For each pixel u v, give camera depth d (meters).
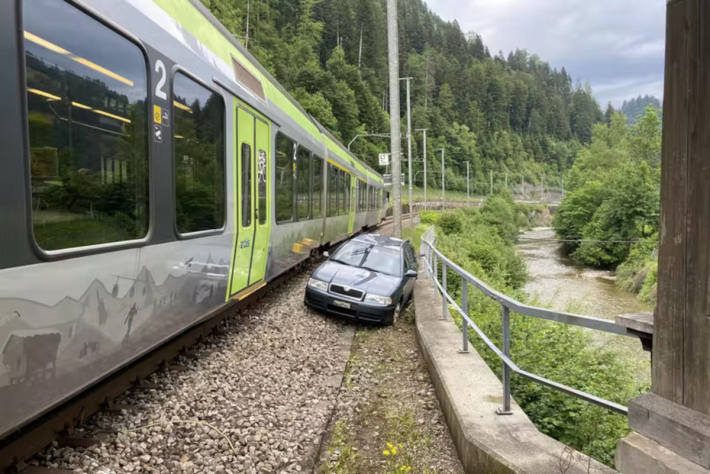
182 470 3.45
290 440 4.12
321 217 13.19
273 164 8.29
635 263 37.28
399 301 8.75
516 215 81.94
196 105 5.21
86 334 3.36
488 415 3.94
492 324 7.74
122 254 3.77
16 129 2.72
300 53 82.88
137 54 4.03
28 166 2.80
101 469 3.28
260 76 7.95
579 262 50.53
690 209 1.92
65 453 3.39
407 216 56.69
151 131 4.23
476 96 171.50
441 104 147.00
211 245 5.61
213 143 5.68
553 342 7.16
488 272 20.91
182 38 4.95
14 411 2.74
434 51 171.00
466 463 3.63
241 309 7.80
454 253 17.59
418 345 7.14
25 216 2.78
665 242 2.06
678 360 2.00
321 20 106.94
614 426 4.99
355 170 20.55
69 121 3.21
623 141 85.38
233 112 6.34
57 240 3.09
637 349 9.91
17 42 2.73
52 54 3.05
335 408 4.99
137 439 3.73
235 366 5.55
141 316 4.09
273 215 8.30
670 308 2.04
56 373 3.06
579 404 5.26
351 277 8.66
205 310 5.54
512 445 3.37
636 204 46.12
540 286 35.44
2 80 2.64
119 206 3.77
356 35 113.00
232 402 4.65
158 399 4.43
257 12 76.12
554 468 3.01
